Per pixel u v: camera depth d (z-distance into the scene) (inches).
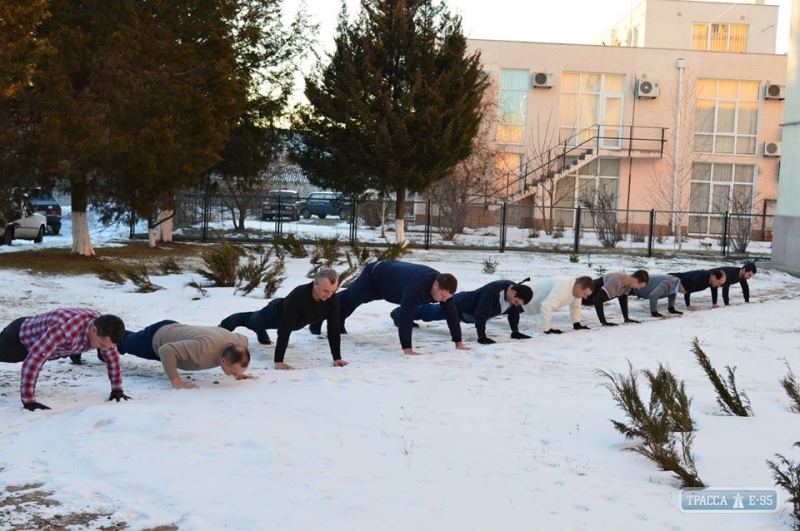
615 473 199.8
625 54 1478.8
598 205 1341.0
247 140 1064.8
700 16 1624.0
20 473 186.1
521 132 1493.6
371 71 1023.0
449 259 965.2
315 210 1785.2
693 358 371.9
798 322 519.2
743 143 1525.6
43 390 277.6
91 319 256.8
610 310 586.2
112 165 752.3
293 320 326.3
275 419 235.9
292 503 170.9
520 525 163.6
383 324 479.8
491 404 267.9
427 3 1056.8
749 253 1231.5
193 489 177.2
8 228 973.2
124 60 737.0
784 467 203.0
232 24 1032.2
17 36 633.0
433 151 1010.7
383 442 218.8
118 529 158.2
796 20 994.7
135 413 229.1
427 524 162.4
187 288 608.7
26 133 697.0
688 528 164.2
